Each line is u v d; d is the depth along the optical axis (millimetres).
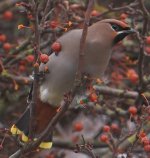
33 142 9227
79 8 12109
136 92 12609
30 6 8656
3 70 12109
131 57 13734
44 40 12984
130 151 9430
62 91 10344
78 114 14680
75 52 10219
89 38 10281
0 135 11516
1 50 13828
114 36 10375
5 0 14922
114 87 13172
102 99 12555
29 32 13109
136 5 11367
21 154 9312
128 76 12633
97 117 14141
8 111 14086
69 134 14523
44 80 10445
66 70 10273
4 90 13172
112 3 11812
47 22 9672
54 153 13914
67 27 10430
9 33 15703
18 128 9914
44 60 8828
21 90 13914
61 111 8891
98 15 11711
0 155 12172
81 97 9797
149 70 13859
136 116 10281
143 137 9406
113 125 11398
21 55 12516
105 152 12898
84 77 9273
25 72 12953
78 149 9453
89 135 14523
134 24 11531
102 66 10328
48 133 9102
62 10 11555
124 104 12805
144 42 11258
